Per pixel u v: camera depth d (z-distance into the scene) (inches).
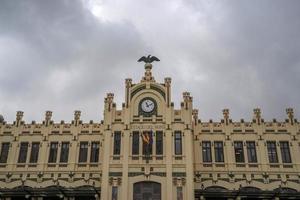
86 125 1926.7
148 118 1774.1
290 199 1692.9
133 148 1726.1
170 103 1790.1
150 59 1919.3
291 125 1859.0
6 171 1847.9
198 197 1689.2
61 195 1712.6
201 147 1847.9
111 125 1766.7
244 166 1792.6
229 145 1838.1
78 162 1850.4
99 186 1787.6
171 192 1617.9
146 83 1843.0
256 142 1836.9
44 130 1927.9
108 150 1711.4
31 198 1766.7
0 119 2073.1
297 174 1763.0
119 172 1670.8
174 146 1713.8
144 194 1637.6
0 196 1754.4
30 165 1854.1
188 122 1753.2
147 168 1672.0
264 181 1756.9
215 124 1888.5
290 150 1813.5
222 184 1764.3
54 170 1836.9
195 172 1788.9
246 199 1737.2
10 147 1902.1
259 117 1884.8
